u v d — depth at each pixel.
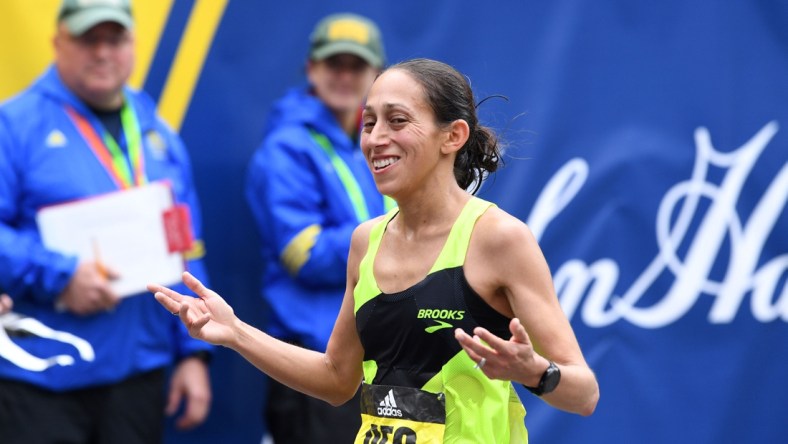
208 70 17.81
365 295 9.27
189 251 15.21
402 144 9.04
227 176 17.91
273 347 9.83
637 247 19.53
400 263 9.21
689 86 19.73
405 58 18.61
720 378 19.80
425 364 9.00
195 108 17.75
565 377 8.40
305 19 18.27
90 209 14.94
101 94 15.49
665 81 19.64
